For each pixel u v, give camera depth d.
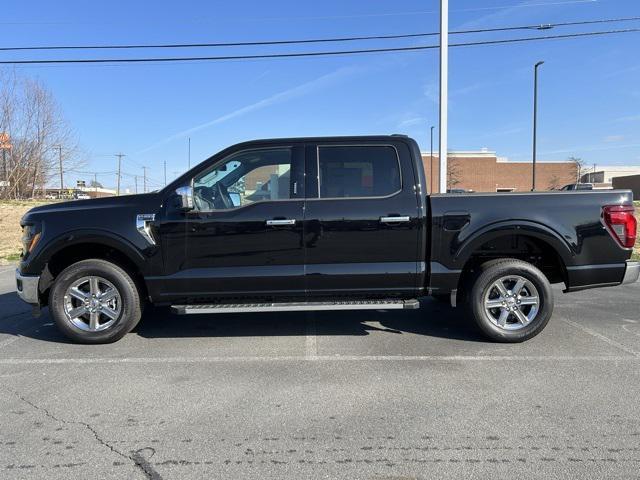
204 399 4.02
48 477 2.95
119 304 5.38
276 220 5.21
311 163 5.35
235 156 5.39
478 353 5.09
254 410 3.81
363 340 5.56
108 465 3.07
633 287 8.54
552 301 5.32
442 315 6.67
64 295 5.37
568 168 69.31
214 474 2.97
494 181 68.38
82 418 3.70
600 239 5.26
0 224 20.39
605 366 4.67
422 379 4.40
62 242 5.25
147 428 3.54
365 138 5.39
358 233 5.23
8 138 32.25
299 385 4.29
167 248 5.25
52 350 5.29
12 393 4.16
